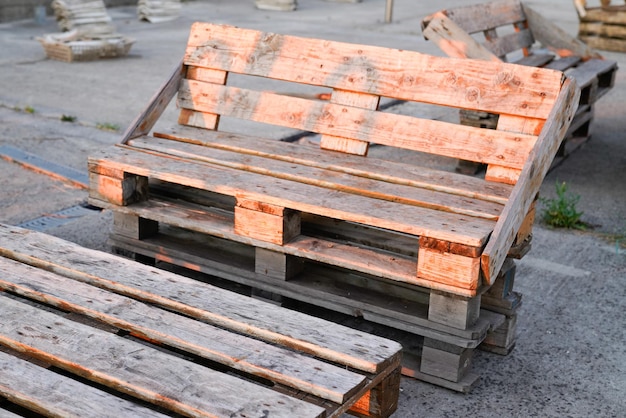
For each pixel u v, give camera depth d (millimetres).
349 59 3988
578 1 13391
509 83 3598
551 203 5852
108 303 3057
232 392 2533
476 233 3113
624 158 7098
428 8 18375
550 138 3424
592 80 6922
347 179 3695
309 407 2465
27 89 9125
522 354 3699
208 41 4402
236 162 3885
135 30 14359
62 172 6094
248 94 4258
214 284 3975
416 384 3396
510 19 7562
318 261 3801
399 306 3408
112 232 4102
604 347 3787
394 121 3855
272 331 2885
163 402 2494
